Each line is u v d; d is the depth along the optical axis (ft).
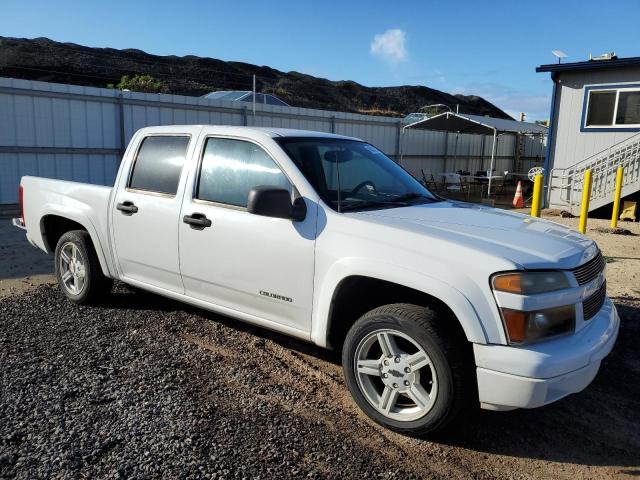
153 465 9.51
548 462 10.44
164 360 13.97
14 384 12.28
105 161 47.01
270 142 13.48
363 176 14.40
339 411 11.93
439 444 10.88
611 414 12.34
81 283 18.08
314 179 12.89
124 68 208.13
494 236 11.23
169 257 15.07
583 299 10.81
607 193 49.26
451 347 10.28
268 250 12.82
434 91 303.07
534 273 10.09
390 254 11.03
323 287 11.94
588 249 11.71
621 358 15.26
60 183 18.47
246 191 13.55
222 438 10.50
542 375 9.68
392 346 11.07
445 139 77.97
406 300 12.00
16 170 42.29
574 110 53.36
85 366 13.38
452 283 10.25
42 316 17.12
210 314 17.75
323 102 240.32
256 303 13.42
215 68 245.04
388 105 266.36
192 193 14.53
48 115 43.27
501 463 10.33
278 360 14.43
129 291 20.11
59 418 10.92
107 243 16.87
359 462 10.05
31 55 191.72
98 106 45.75
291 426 11.12
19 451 9.77
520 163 92.38
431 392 10.56
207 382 12.91
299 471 9.62
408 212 12.79
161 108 48.98
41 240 19.40
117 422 10.86
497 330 9.93
